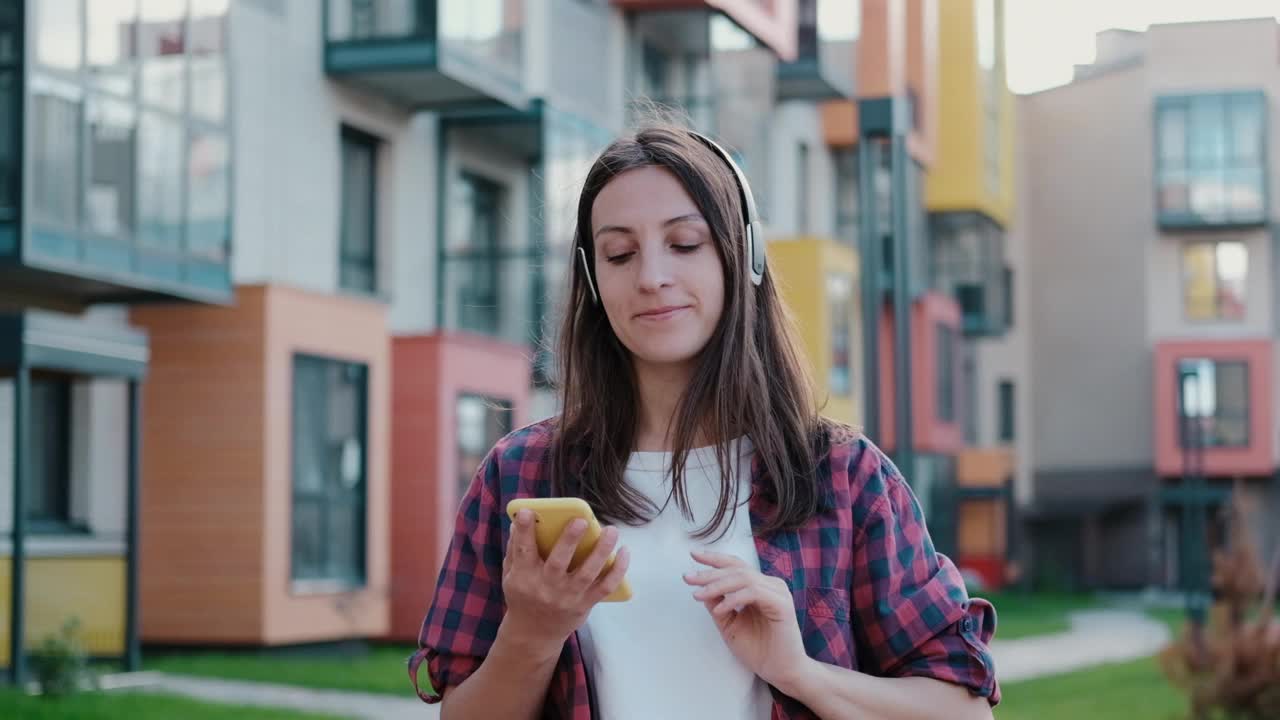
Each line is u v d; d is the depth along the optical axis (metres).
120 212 14.53
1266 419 45.12
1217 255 45.94
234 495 16.36
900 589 2.38
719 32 25.31
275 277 17.67
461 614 2.49
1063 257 46.88
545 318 2.61
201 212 15.53
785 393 2.43
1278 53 45.47
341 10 18.69
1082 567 46.38
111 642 14.70
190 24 15.36
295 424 16.78
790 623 2.22
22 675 12.95
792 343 2.48
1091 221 46.66
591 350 2.48
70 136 14.00
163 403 16.50
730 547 2.37
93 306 16.23
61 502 16.09
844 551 2.37
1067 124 46.91
